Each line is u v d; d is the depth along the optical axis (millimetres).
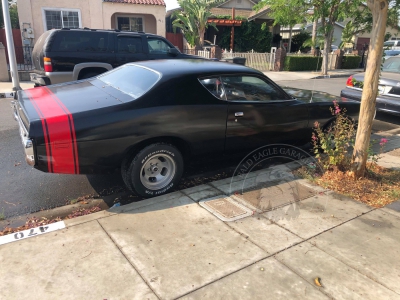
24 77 13305
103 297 2502
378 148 6211
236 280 2709
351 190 4305
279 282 2701
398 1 5082
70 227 3383
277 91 4934
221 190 4309
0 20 26125
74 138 3455
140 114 3736
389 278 2777
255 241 3232
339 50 23312
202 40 22328
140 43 9492
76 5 16938
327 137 4914
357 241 3271
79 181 4648
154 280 2686
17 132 6730
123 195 4281
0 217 3656
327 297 2557
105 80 4777
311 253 3068
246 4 30594
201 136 4223
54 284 2609
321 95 5945
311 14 19172
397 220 3670
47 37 8438
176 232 3346
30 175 4785
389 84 7781
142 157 3871
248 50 27375
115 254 2982
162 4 18625
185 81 4074
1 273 2703
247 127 4582
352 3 16719
